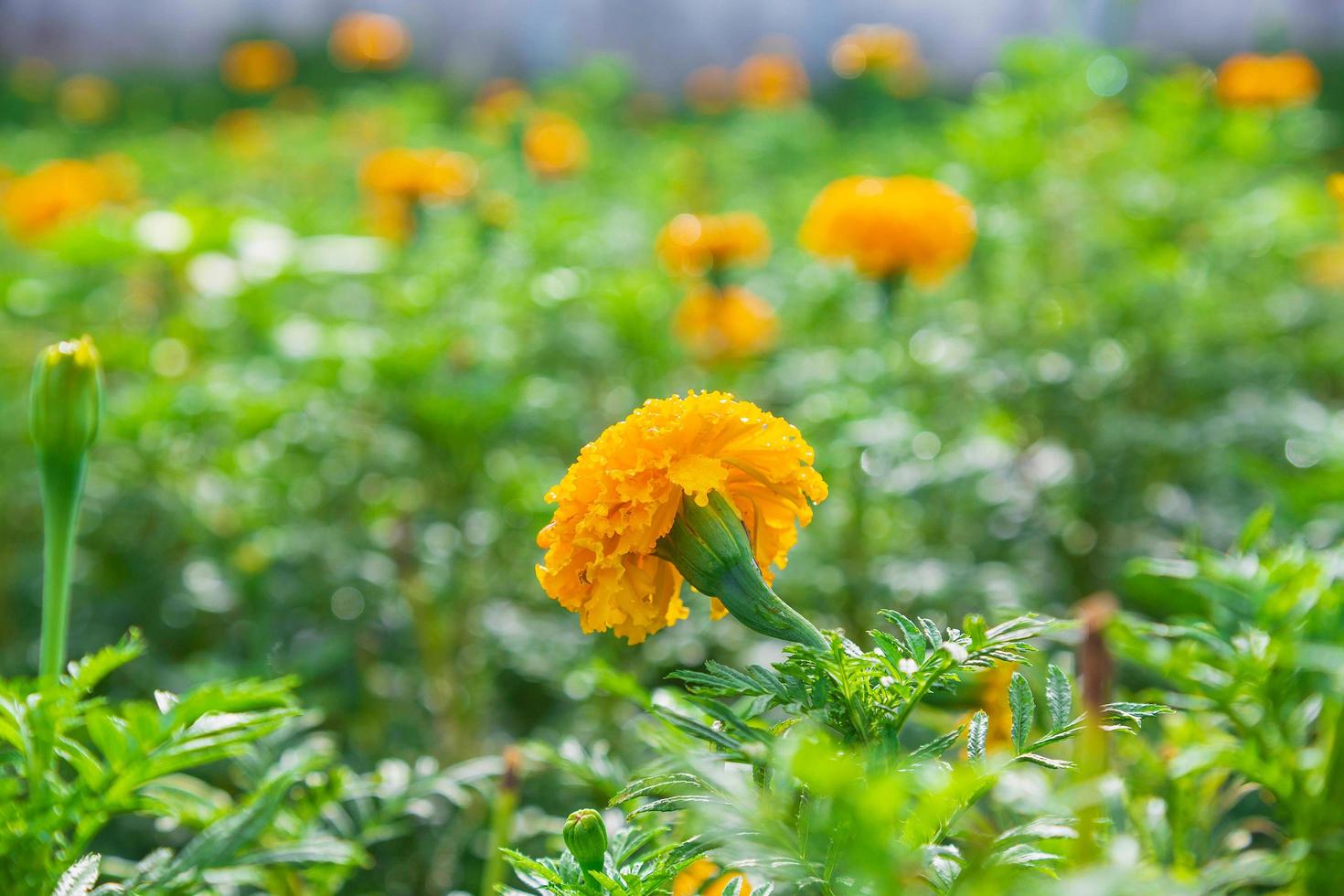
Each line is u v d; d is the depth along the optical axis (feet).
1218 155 4.21
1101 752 1.55
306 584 2.81
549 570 1.41
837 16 11.31
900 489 2.68
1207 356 3.51
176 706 1.47
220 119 10.45
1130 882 1.17
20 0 13.52
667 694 1.58
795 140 6.61
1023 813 1.49
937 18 10.93
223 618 2.90
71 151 8.45
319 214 5.14
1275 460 3.16
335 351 3.14
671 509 1.38
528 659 2.58
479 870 2.32
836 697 1.35
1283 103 4.23
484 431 3.09
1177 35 9.81
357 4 12.46
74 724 1.50
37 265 5.14
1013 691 1.34
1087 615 1.61
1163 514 3.12
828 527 2.77
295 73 11.66
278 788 1.58
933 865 1.33
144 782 1.50
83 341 1.64
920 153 4.74
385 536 2.74
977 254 3.79
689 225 3.52
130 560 2.96
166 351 3.76
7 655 2.83
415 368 3.07
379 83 10.69
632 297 3.57
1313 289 4.07
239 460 3.03
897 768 1.30
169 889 1.51
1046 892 1.15
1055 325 3.58
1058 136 4.14
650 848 1.62
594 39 11.76
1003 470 2.98
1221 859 1.68
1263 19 8.49
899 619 1.35
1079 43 4.09
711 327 3.48
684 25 11.73
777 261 4.53
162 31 13.79
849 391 2.89
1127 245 3.95
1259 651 1.64
